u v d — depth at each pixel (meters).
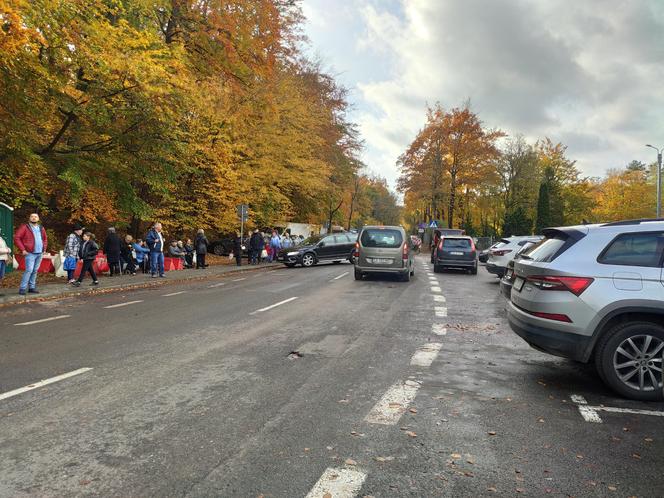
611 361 4.92
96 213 20.94
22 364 5.89
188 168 21.84
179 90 16.12
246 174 27.39
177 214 24.27
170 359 6.17
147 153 18.66
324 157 39.72
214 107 21.88
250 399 4.70
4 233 16.50
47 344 6.97
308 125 32.91
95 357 6.24
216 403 4.58
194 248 24.11
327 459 3.46
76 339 7.31
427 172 51.19
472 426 4.11
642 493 3.06
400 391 4.99
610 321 5.03
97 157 17.66
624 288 4.94
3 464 3.36
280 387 5.07
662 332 4.84
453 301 11.85
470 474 3.28
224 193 24.92
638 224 5.25
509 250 16.53
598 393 5.06
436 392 4.99
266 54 20.72
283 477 3.21
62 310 10.20
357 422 4.16
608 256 5.12
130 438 3.79
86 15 13.14
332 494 3.01
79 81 15.09
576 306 5.02
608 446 3.74
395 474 3.26
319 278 17.91
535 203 61.72
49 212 21.67
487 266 17.58
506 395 4.94
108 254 17.30
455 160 51.22
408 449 3.64
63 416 4.23
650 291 4.88
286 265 26.36
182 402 4.60
